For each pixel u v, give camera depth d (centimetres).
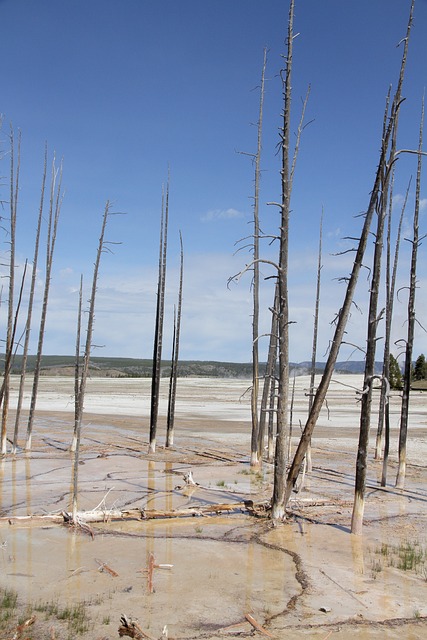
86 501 1320
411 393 5434
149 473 1719
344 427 3058
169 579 821
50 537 1023
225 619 690
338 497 1414
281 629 667
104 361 15412
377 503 1360
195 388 6950
